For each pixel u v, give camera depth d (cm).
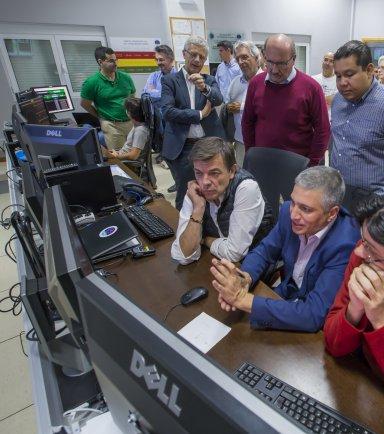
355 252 85
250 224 135
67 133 195
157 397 36
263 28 658
